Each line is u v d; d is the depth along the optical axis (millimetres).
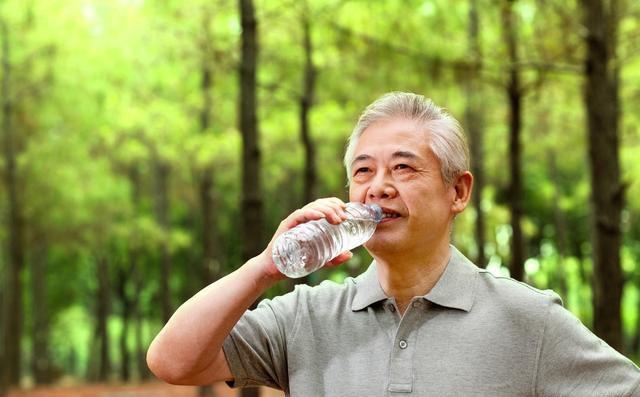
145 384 23344
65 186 19234
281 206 23297
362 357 1953
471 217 14492
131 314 32500
